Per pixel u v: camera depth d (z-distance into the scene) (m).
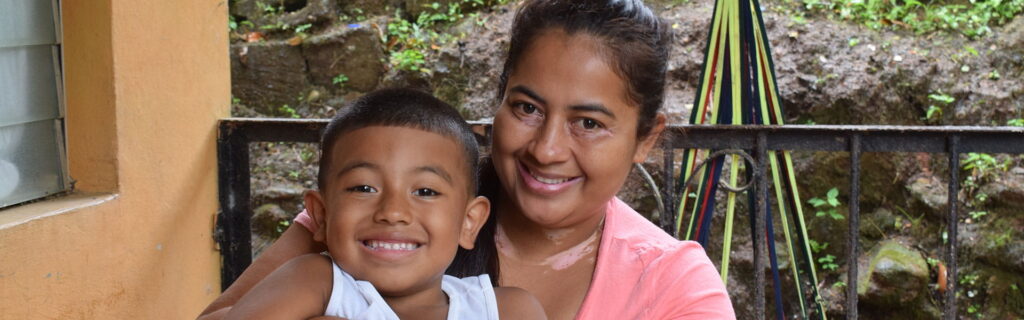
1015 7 5.85
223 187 3.46
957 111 5.43
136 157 3.05
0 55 2.69
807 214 5.27
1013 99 5.42
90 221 2.83
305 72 5.96
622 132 1.67
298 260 1.63
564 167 1.66
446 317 1.64
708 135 3.02
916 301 5.00
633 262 1.73
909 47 5.64
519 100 1.66
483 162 1.88
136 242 3.06
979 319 4.98
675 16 5.94
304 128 3.38
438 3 6.33
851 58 5.57
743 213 5.14
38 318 2.63
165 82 3.18
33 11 2.82
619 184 1.71
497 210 1.84
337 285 1.58
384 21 6.24
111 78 2.92
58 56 2.92
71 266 2.75
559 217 1.69
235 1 6.27
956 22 5.81
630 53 1.62
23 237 2.56
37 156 2.86
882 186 5.31
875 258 5.12
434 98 1.73
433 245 1.62
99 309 2.89
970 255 5.09
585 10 1.64
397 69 5.90
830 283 5.18
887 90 5.48
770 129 2.98
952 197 2.97
